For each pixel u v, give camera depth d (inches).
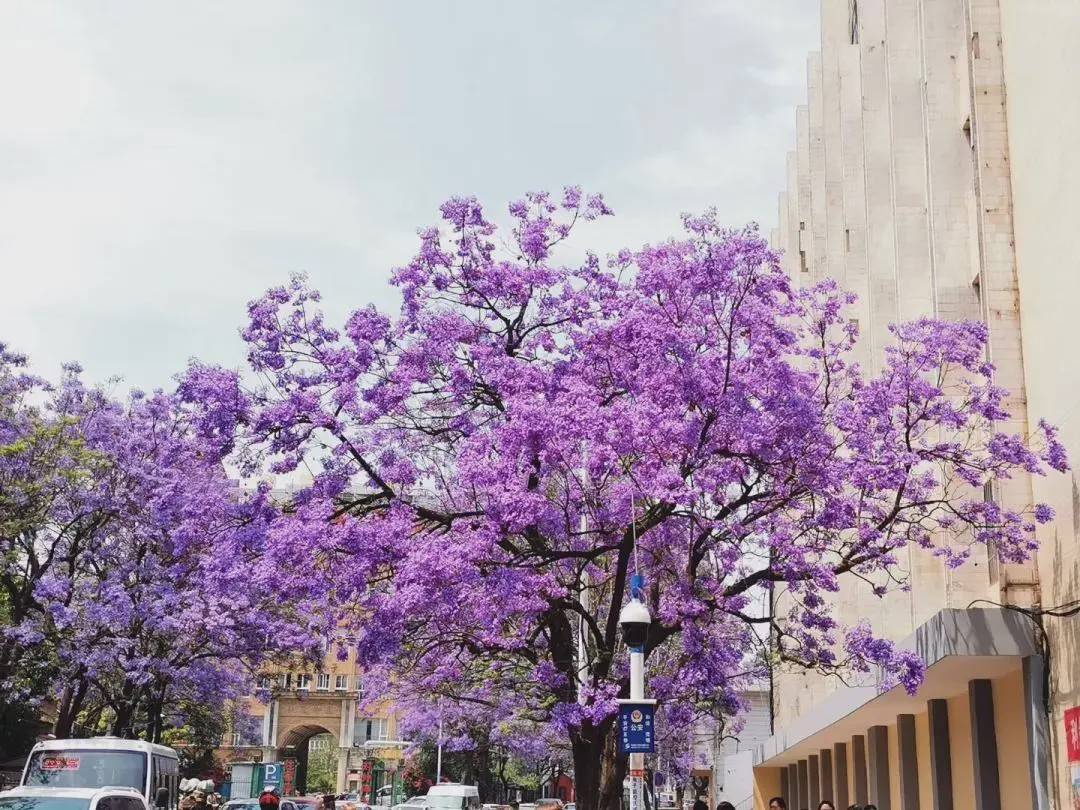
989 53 784.3
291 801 1343.5
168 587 1173.7
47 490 1173.1
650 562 722.8
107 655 1190.9
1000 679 772.0
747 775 2154.3
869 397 673.0
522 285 726.5
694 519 652.7
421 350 708.0
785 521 679.7
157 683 1316.4
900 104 949.8
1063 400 676.1
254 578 671.8
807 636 690.8
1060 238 679.7
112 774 872.3
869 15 1077.1
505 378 675.4
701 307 687.7
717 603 666.2
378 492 730.8
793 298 714.8
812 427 649.6
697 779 2370.8
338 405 694.5
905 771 1002.7
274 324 712.4
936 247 828.6
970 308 816.3
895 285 1015.6
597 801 679.7
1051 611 670.5
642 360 655.8
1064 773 657.6
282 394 709.9
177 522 960.3
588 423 622.5
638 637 593.6
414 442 729.0
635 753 587.5
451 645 749.9
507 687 910.4
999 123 775.7
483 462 642.2
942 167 838.5
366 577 659.4
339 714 3083.2
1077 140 653.9
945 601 836.0
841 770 1316.4
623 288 741.3
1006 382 740.7
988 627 692.7
